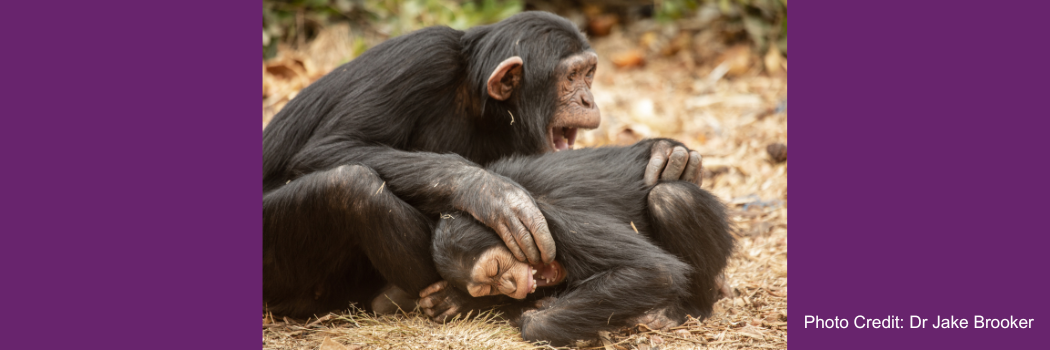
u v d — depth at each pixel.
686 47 20.11
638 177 8.90
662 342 8.20
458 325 8.34
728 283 10.15
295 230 8.23
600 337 8.06
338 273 8.96
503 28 9.63
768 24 18.97
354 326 8.58
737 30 19.77
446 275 8.06
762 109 16.25
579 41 9.89
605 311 7.93
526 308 8.61
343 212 7.96
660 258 8.09
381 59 9.30
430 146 9.51
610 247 8.08
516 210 7.73
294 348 7.91
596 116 9.82
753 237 11.62
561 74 9.63
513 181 8.05
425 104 9.34
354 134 8.86
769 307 9.34
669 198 8.52
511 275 7.90
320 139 8.87
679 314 8.76
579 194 8.53
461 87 9.68
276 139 9.26
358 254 9.08
